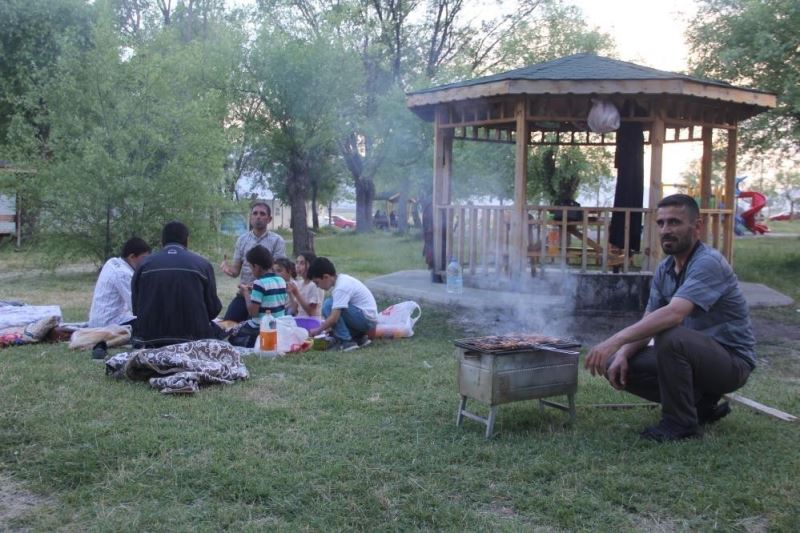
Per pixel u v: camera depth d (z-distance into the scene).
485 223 9.36
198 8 26.44
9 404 4.62
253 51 16.41
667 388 3.99
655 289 4.38
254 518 3.10
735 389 4.15
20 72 17.97
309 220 57.62
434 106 9.68
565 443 3.96
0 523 3.06
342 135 18.73
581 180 18.53
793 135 13.38
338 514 3.11
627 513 3.17
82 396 4.82
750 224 23.45
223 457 3.72
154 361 5.14
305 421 4.37
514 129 11.87
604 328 7.43
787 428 4.30
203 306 5.91
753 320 8.21
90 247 13.00
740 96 8.56
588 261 10.96
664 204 4.08
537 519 3.10
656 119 8.33
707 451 3.81
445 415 4.52
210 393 4.97
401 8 24.88
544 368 4.13
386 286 9.84
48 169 12.48
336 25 17.94
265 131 17.27
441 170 9.86
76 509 3.19
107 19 13.17
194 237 13.23
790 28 12.25
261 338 6.25
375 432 4.17
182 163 12.95
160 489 3.35
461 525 3.02
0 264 15.48
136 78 12.71
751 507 3.18
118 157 12.50
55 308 7.78
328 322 6.60
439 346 6.77
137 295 5.88
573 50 21.17
